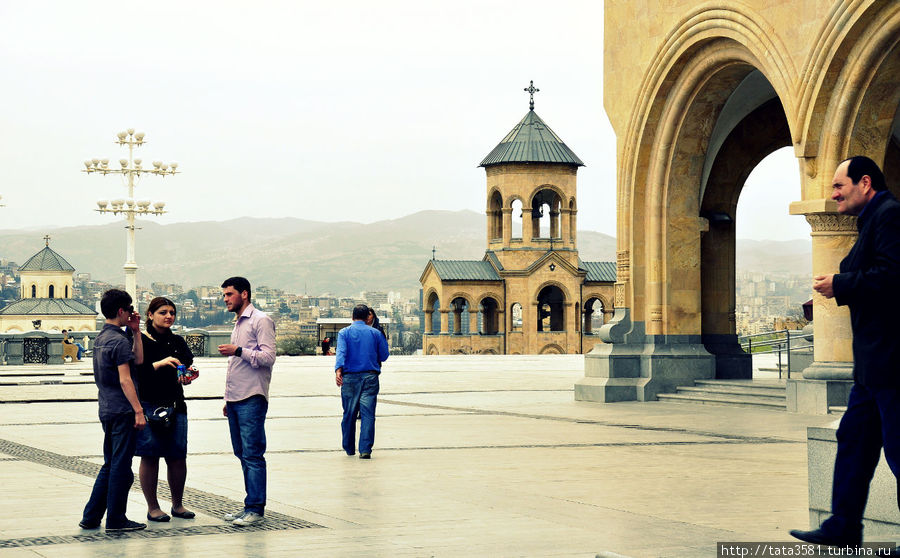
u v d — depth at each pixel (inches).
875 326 251.0
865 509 284.2
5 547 319.0
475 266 3267.7
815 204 736.3
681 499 403.5
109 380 349.1
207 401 931.3
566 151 3245.6
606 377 932.6
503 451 561.0
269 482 452.1
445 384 1158.3
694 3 864.9
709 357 956.0
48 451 565.0
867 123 733.9
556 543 319.3
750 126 1005.2
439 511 378.9
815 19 738.8
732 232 1015.6
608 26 975.0
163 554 307.3
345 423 542.9
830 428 297.9
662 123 934.4
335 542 323.3
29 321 5324.8
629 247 956.0
